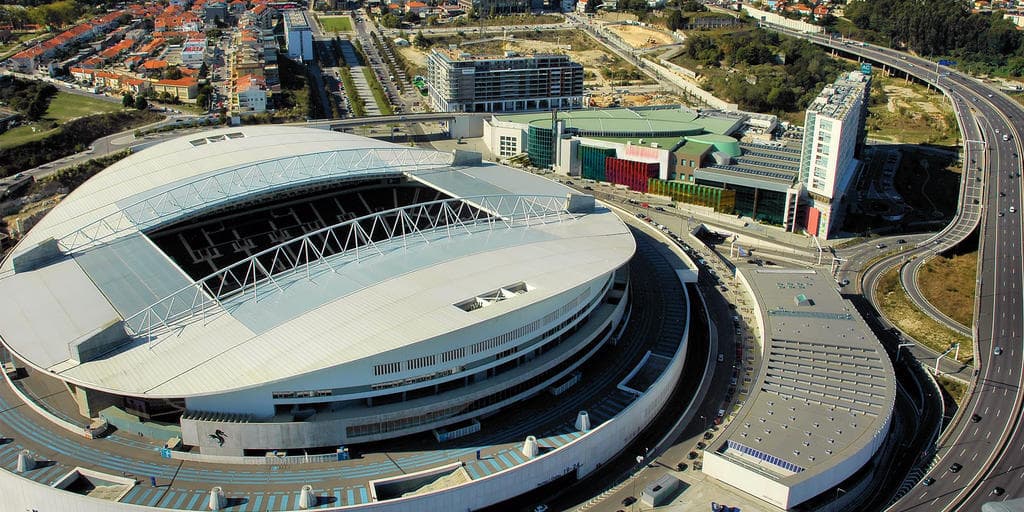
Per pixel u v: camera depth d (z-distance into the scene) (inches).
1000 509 4771.2
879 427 5949.8
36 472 5374.0
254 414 5536.4
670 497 5546.3
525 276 6456.7
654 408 6501.0
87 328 6063.0
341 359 5378.9
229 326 5925.2
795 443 5762.8
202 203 7618.1
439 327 5634.8
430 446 5733.3
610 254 7066.9
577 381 6584.6
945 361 7529.5
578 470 5777.6
